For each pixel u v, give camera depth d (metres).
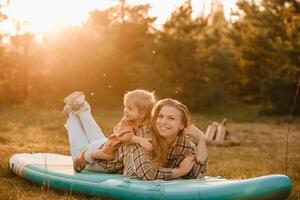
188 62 26.88
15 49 24.23
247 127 17.81
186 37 27.80
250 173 6.97
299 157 9.13
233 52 28.28
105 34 27.64
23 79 24.16
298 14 24.78
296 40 24.11
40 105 23.89
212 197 4.05
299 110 25.50
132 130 4.74
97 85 25.72
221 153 9.55
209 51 27.55
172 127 4.61
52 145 9.50
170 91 26.25
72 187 4.84
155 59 27.06
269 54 25.98
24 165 5.59
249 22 26.94
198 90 27.06
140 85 26.09
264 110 25.61
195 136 4.78
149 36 29.64
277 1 25.22
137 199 4.31
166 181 4.49
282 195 4.08
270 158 8.91
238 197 4.01
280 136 14.45
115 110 23.98
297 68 24.14
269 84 25.25
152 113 4.68
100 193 4.60
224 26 32.53
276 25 25.25
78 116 5.68
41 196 4.72
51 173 5.16
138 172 4.57
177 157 4.78
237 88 28.83
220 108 26.98
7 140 9.66
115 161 4.93
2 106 22.28
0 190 5.00
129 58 27.66
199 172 4.76
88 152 5.07
